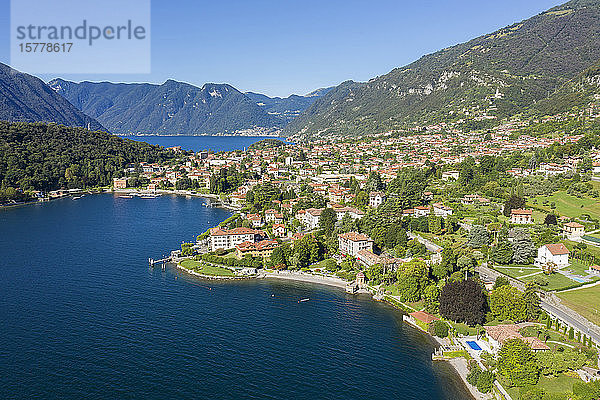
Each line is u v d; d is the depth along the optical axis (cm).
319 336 14800
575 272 18600
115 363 12875
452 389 11900
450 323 15125
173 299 17688
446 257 19025
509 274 18888
